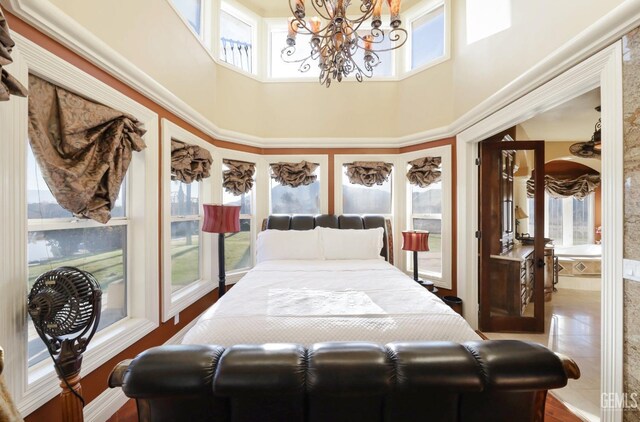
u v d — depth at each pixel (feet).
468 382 2.89
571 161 17.46
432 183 11.79
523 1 7.17
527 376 2.93
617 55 4.83
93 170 5.41
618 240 4.87
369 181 12.65
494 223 10.17
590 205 18.11
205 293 10.23
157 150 7.50
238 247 12.36
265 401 3.13
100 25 5.68
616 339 4.91
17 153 4.20
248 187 12.33
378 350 3.14
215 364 3.03
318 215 12.17
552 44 6.27
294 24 7.27
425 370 2.91
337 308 5.42
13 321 4.16
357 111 12.84
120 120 6.03
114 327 6.52
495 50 8.33
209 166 10.27
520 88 7.04
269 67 13.12
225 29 12.09
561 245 18.16
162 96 7.46
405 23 12.61
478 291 10.24
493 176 10.04
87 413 5.40
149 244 7.22
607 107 5.00
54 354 4.22
